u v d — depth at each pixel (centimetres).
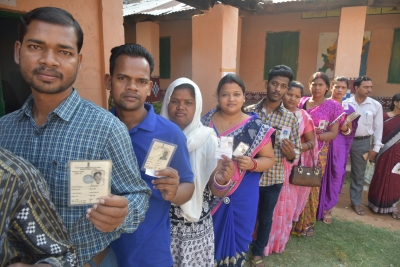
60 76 105
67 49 105
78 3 346
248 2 591
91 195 100
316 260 314
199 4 515
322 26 898
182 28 1029
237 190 229
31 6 303
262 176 272
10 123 116
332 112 354
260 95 1013
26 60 103
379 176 424
